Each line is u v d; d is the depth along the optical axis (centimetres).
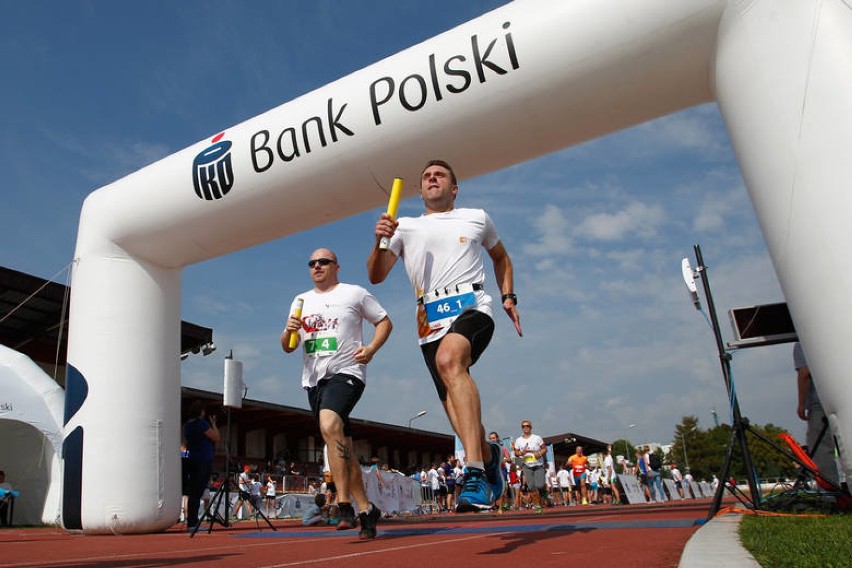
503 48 536
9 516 1203
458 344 309
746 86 445
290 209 662
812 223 394
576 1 519
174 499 739
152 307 759
